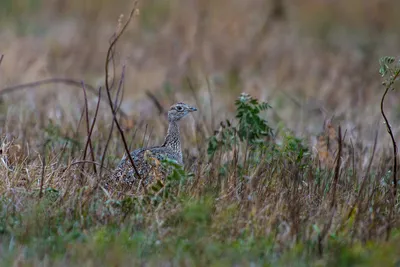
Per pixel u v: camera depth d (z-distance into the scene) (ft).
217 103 64.64
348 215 35.32
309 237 31.99
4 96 60.49
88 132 40.57
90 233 32.32
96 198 35.32
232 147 43.86
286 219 34.24
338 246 31.81
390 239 32.65
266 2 97.81
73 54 80.33
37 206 33.50
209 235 32.12
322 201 36.70
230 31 87.56
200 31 85.97
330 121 48.47
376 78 73.92
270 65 81.05
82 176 38.73
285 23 97.30
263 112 59.26
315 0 112.37
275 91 69.41
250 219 33.76
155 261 29.43
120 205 34.78
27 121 51.80
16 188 36.14
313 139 49.06
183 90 70.28
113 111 38.29
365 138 52.24
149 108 61.72
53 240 31.17
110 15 97.45
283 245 31.58
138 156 40.52
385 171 42.37
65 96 63.67
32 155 43.06
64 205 34.32
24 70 68.49
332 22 108.17
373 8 110.93
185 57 73.61
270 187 37.24
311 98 65.36
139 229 33.04
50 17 98.84
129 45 81.00
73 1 100.99
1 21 94.84
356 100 63.00
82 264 28.76
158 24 91.45
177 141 44.96
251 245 31.55
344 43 96.17
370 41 97.55
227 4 95.14
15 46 76.89
